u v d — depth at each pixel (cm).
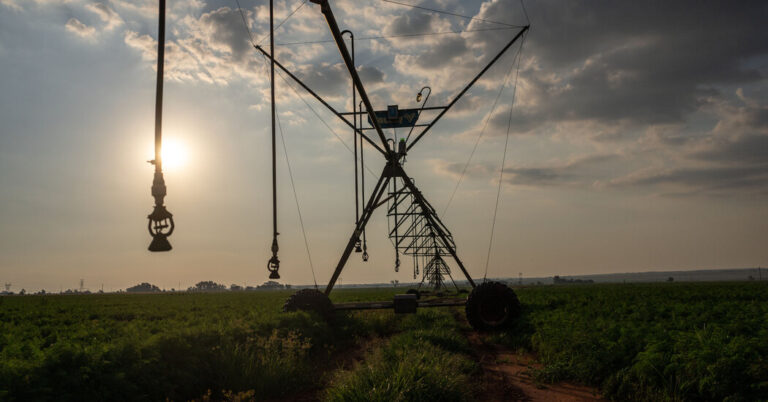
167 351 770
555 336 1025
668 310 1688
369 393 611
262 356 877
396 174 1752
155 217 297
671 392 662
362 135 1719
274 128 884
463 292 3397
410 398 599
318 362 1066
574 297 2823
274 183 892
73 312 3431
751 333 970
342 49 879
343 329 1533
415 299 1561
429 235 2872
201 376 761
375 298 4122
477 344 1352
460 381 696
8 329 1883
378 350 958
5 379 519
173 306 4181
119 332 1306
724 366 618
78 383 557
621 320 1330
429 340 1113
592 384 791
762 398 573
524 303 2092
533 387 784
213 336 920
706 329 910
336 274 1648
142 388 638
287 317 1259
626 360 786
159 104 296
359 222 1706
